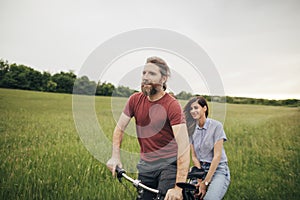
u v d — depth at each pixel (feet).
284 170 15.52
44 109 26.35
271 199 12.69
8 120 21.99
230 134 20.77
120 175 6.31
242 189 13.24
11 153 15.28
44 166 13.66
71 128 20.86
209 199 8.70
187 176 6.44
